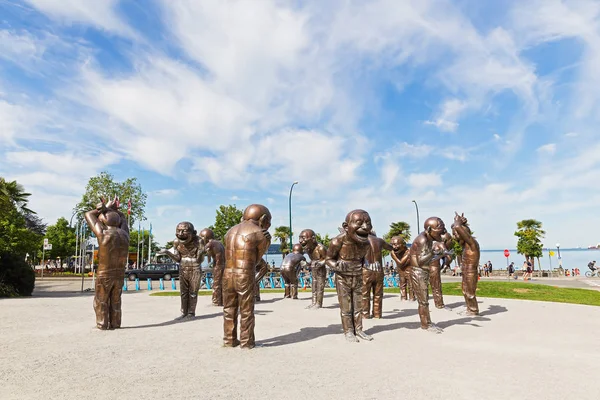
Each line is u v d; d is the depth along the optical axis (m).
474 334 8.98
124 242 9.73
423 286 9.39
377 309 11.20
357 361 6.59
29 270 20.12
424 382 5.49
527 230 43.81
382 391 5.12
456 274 44.62
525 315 11.83
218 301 14.39
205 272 26.34
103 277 9.38
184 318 11.18
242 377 5.70
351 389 5.19
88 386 5.31
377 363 6.46
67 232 59.09
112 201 9.93
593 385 5.41
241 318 7.54
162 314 12.27
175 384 5.39
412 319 11.01
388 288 23.05
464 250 11.95
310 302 15.61
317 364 6.40
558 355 7.09
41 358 6.78
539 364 6.47
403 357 6.87
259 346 7.68
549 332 9.28
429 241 9.48
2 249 19.31
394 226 52.16
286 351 7.29
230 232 7.92
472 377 5.74
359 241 8.32
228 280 7.65
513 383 5.48
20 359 6.71
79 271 55.91
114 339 8.34
